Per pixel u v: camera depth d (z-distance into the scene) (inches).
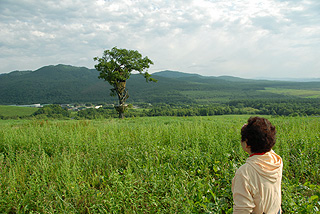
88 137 358.9
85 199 162.7
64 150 284.7
